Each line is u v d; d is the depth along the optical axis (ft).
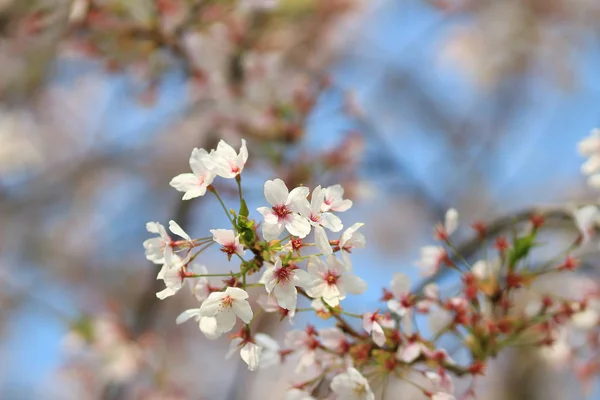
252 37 26.53
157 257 11.02
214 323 10.59
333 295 10.86
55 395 37.40
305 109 24.27
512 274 14.25
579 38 42.75
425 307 13.33
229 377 37.37
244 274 10.99
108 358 24.53
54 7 23.02
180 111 31.65
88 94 40.93
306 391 12.59
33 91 32.60
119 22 22.90
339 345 12.42
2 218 38.86
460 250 17.70
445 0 41.27
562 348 17.24
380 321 11.85
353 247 10.91
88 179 41.39
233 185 23.11
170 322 37.42
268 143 23.88
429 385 12.71
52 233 40.55
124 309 28.07
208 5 23.93
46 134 39.58
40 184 39.32
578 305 15.03
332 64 37.81
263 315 22.47
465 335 13.99
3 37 25.49
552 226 17.83
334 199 11.23
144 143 40.60
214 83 25.00
